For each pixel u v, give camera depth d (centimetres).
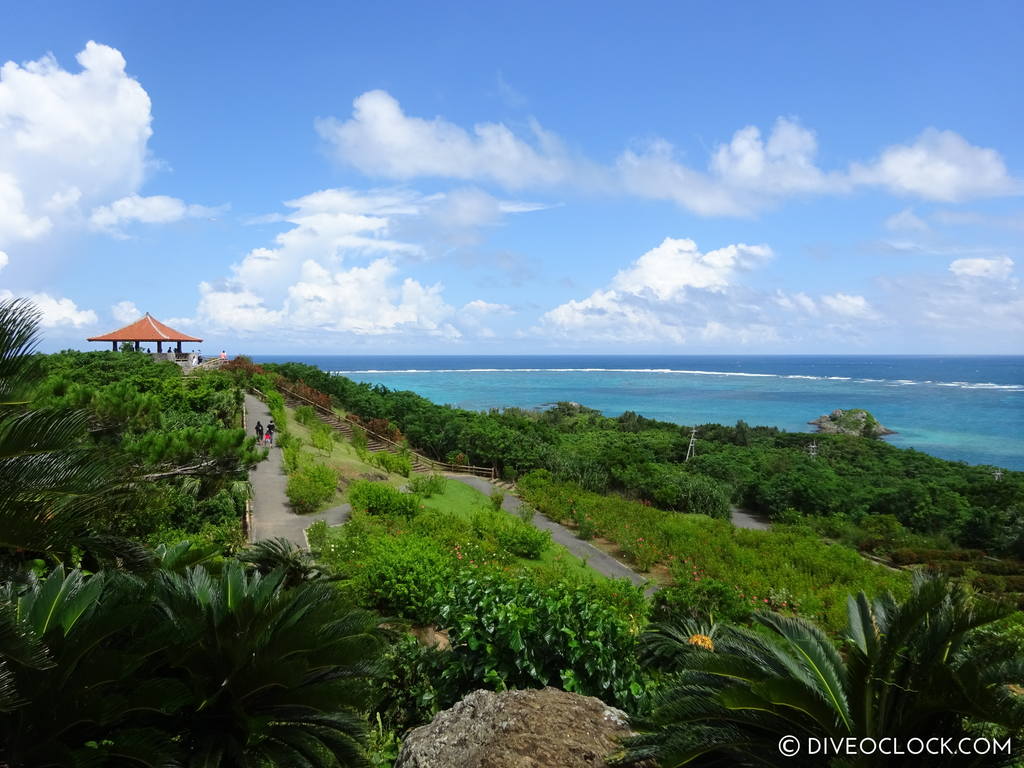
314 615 530
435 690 643
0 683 356
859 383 18325
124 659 433
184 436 975
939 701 331
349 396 4356
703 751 363
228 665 496
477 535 1914
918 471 4297
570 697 556
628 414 6744
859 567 2122
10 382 470
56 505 471
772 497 3362
